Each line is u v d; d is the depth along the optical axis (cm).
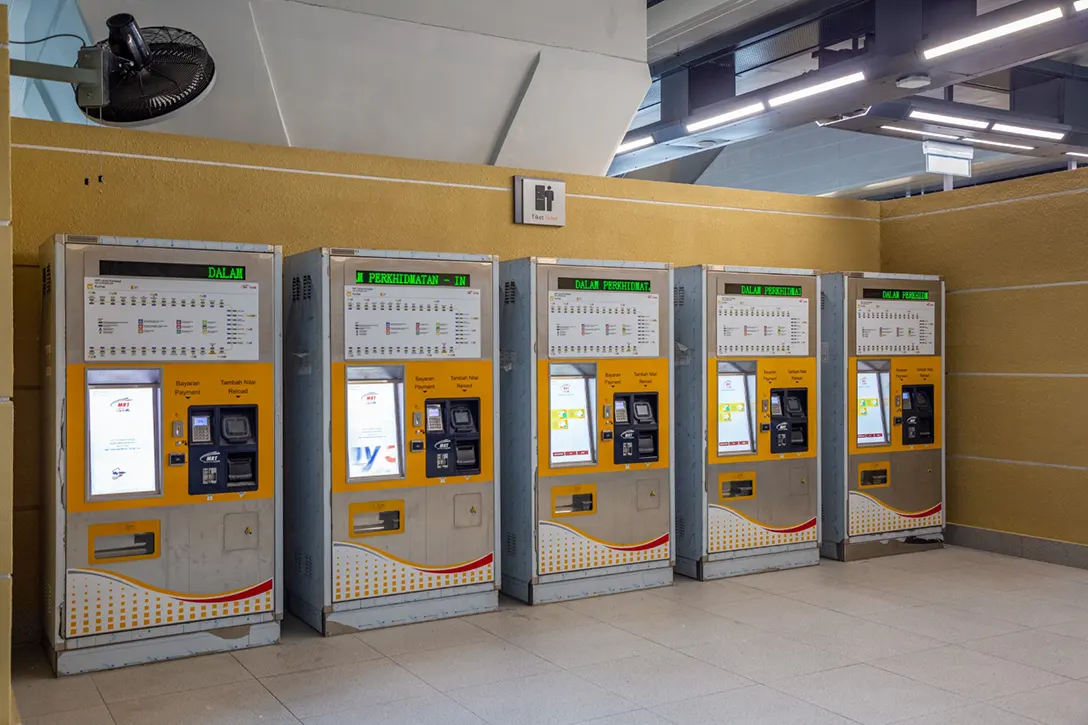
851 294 666
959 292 730
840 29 776
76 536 425
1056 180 665
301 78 648
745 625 507
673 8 796
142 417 444
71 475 424
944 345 721
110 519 432
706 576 609
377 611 501
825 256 773
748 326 620
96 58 457
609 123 784
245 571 465
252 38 613
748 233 738
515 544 561
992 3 768
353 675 427
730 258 729
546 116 751
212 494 456
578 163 790
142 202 521
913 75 695
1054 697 399
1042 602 556
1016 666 439
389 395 505
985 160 1234
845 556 666
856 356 668
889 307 683
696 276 608
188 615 451
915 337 695
